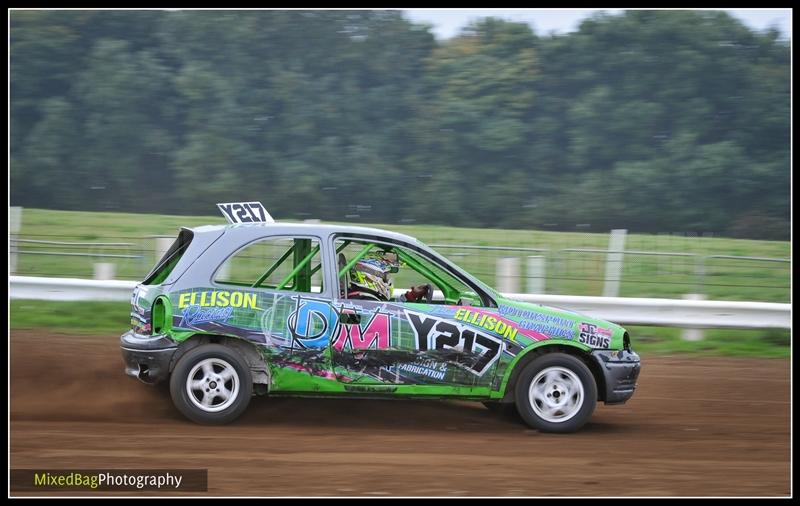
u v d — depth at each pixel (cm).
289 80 4728
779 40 4772
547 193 4541
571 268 2217
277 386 966
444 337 977
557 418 997
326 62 4884
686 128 4647
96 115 4706
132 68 4728
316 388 967
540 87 4784
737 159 4456
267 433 946
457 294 1063
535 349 1015
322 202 4478
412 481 797
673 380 1371
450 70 4797
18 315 1602
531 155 4612
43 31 4806
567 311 1027
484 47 4919
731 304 1634
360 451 889
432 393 981
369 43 4891
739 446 989
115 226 3155
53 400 1057
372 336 969
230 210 1034
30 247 2380
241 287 972
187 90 4688
